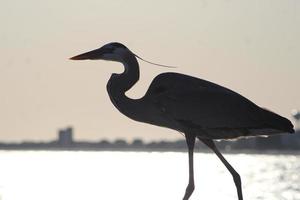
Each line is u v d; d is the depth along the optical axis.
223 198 31.84
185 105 21.28
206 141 21.66
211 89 21.48
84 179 46.38
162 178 48.03
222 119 21.20
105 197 32.53
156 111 21.50
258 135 21.61
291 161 107.31
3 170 61.25
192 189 20.84
